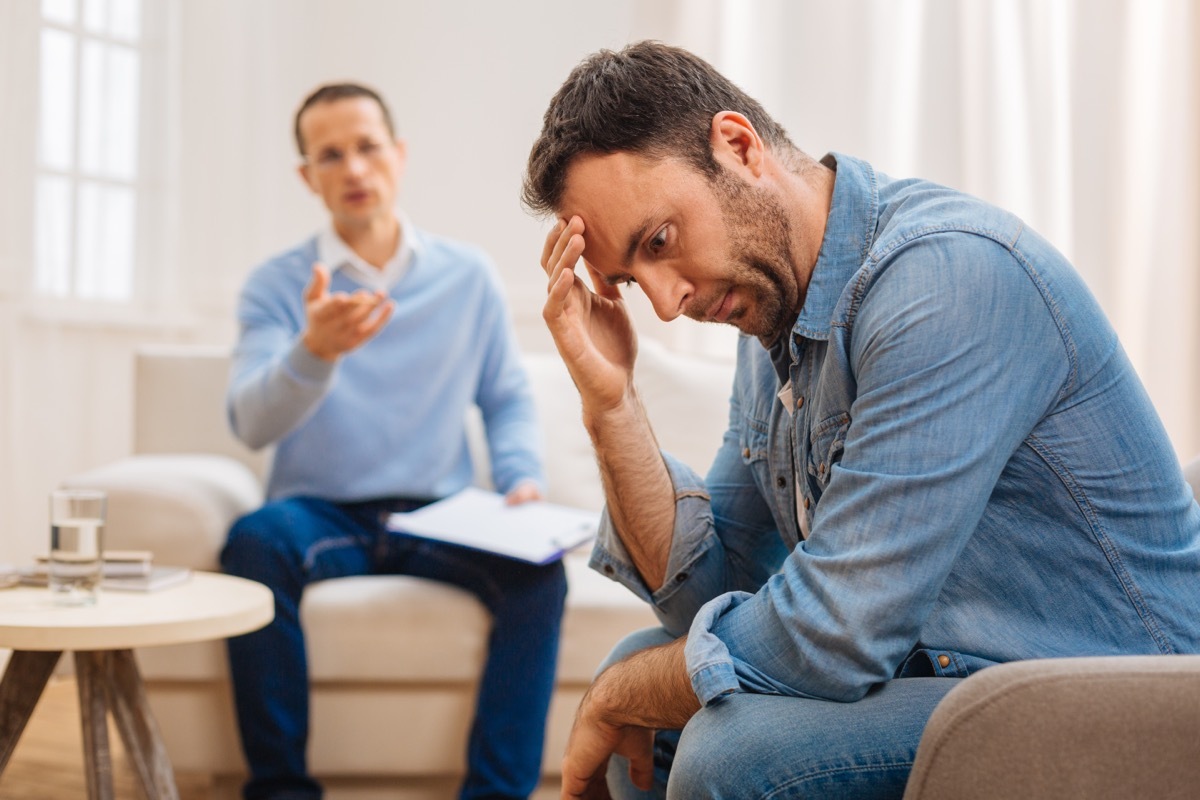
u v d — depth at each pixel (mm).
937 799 824
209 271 3924
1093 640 1024
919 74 3258
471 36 3938
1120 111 2973
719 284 1098
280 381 2357
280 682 2184
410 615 2258
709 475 1407
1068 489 1019
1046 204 3107
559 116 1102
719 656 1014
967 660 1030
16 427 3490
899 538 954
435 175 3967
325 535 2387
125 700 1832
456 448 2680
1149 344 2926
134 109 3840
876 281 1043
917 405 970
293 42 4023
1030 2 3123
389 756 2273
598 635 2324
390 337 2648
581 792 1186
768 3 3396
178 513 2271
